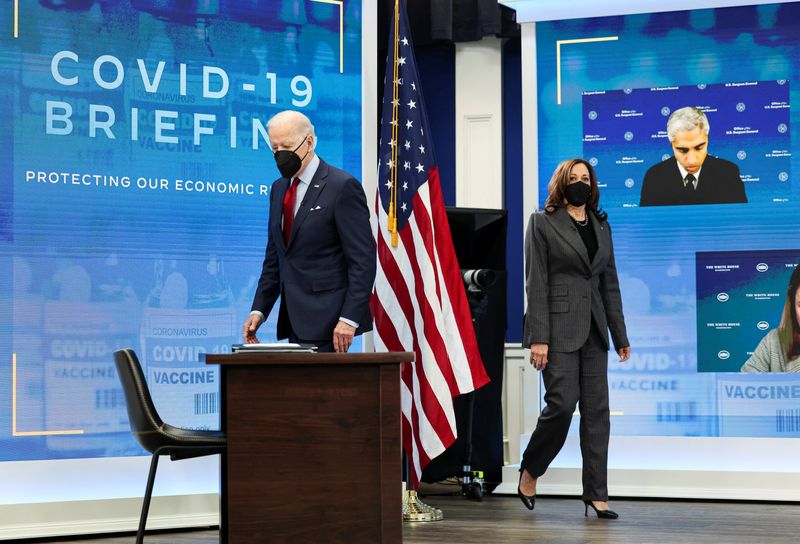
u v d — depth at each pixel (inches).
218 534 168.7
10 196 166.2
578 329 176.9
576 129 212.8
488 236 208.2
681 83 209.0
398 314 172.9
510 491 210.8
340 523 110.8
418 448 170.7
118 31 174.4
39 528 163.8
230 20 182.1
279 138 144.3
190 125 178.5
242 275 181.0
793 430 201.9
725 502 199.9
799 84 204.7
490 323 208.7
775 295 203.6
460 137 251.0
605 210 210.7
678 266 207.5
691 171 207.8
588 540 152.2
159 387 174.6
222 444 123.0
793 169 204.2
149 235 174.9
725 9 207.9
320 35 188.4
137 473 172.6
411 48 181.6
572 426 209.5
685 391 205.9
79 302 169.9
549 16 213.9
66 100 170.6
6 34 167.3
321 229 144.6
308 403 111.7
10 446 164.9
